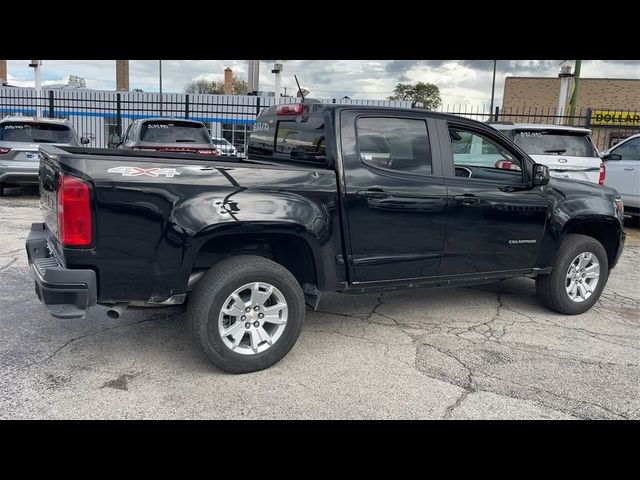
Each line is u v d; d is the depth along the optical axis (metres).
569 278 5.47
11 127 11.04
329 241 4.12
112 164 3.46
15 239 7.73
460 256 4.77
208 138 10.95
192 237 3.61
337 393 3.68
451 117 4.76
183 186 3.61
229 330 3.82
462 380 3.94
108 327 4.73
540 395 3.75
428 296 6.06
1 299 5.29
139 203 3.50
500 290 6.40
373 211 4.29
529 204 5.06
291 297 3.96
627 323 5.36
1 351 4.16
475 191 4.75
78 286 3.43
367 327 4.99
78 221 3.39
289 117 4.79
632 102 34.03
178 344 4.42
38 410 3.35
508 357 4.39
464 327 5.07
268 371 3.98
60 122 11.48
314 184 4.04
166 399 3.53
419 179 4.51
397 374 4.00
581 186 5.65
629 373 4.15
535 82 35.72
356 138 4.26
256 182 3.84
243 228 3.74
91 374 3.84
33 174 10.90
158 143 10.37
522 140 8.87
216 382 3.78
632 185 10.28
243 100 22.28
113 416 3.31
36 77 18.58
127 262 3.54
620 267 7.88
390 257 4.42
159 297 3.65
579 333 5.01
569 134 9.11
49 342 4.37
